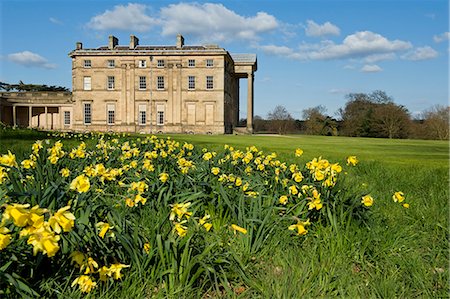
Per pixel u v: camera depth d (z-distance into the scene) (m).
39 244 2.49
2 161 4.76
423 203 6.10
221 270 3.36
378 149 26.31
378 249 4.07
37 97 76.00
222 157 7.97
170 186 4.88
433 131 65.88
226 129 73.50
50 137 22.42
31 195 3.46
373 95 82.00
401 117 71.44
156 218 4.31
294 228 4.07
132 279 3.27
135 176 5.90
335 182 4.98
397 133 71.44
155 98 70.06
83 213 3.29
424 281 3.45
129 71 70.38
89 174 5.00
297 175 5.02
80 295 3.03
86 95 70.94
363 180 8.36
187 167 6.22
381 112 73.06
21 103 75.69
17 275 2.85
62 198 3.62
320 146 27.98
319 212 4.68
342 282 3.37
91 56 70.88
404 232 4.60
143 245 3.50
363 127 74.75
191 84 69.94
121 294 3.12
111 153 8.50
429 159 16.66
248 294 3.24
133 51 70.19
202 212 4.90
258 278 3.47
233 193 4.96
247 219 4.13
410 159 16.38
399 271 3.69
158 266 3.33
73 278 3.22
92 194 4.04
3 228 2.62
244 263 3.70
